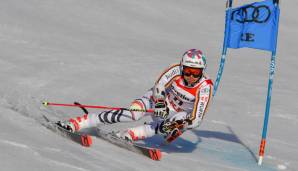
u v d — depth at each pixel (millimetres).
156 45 38938
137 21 46938
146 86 25438
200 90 14164
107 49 33906
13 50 29094
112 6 49906
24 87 21656
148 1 53562
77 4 48094
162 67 30172
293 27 53219
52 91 21953
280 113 23250
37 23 39344
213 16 53219
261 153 15445
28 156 9820
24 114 14625
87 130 14820
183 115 14414
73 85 23344
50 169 9398
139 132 14414
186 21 50125
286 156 16797
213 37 45781
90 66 27547
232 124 20672
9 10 41562
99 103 21484
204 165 13492
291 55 42375
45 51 30062
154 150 12625
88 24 42844
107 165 10648
